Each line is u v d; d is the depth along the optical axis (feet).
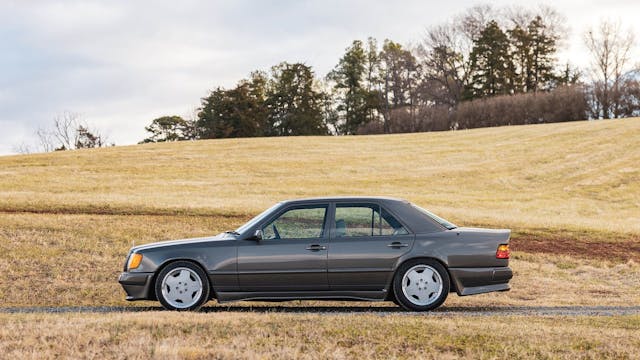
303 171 126.31
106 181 112.16
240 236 31.76
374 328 24.09
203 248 31.48
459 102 300.40
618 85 244.83
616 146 140.97
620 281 47.80
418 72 323.16
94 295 40.83
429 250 31.48
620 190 109.50
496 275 31.73
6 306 37.04
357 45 332.39
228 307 34.12
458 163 134.72
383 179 118.42
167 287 31.37
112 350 21.18
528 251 59.88
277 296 31.50
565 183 115.14
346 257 31.35
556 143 150.00
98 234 63.52
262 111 297.74
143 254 31.55
